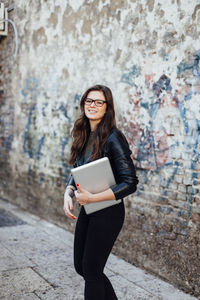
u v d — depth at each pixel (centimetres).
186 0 278
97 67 386
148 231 316
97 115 203
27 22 539
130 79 337
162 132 302
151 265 311
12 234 414
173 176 292
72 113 432
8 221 474
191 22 274
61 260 337
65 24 445
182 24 282
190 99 275
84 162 204
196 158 271
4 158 632
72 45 431
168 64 295
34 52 523
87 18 401
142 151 324
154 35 309
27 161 548
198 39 268
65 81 447
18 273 301
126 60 342
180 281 281
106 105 206
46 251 360
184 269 278
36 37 515
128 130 341
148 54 316
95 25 388
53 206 472
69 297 263
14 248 364
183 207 282
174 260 288
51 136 480
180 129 285
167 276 293
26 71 549
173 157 292
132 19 334
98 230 191
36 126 521
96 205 191
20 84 570
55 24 466
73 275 303
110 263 331
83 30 409
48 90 488
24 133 559
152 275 305
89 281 192
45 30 491
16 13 571
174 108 290
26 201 548
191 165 275
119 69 352
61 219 453
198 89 268
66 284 285
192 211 274
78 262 205
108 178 190
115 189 186
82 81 413
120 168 189
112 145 194
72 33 430
